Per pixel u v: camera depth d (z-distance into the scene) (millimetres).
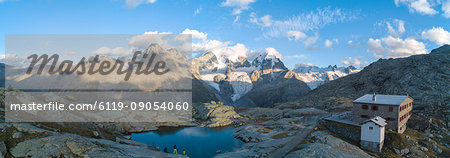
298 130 77812
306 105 147750
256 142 69188
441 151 57312
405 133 68000
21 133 38844
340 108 116375
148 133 86562
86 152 38062
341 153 51344
